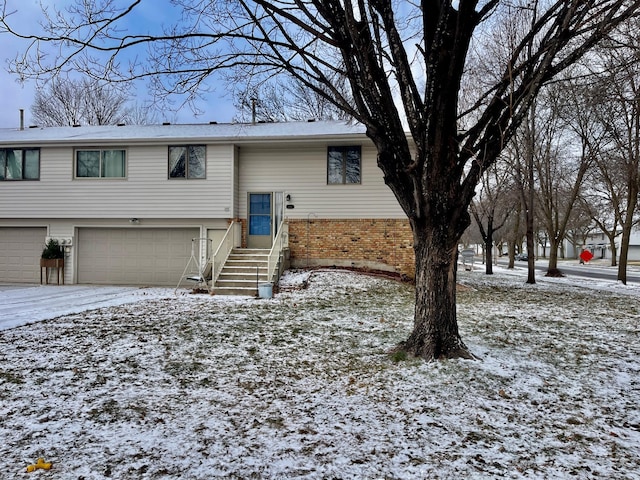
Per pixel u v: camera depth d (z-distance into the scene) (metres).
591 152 18.39
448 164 5.47
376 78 5.50
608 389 4.89
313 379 5.15
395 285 13.27
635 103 9.49
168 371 5.41
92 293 13.06
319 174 15.46
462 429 3.83
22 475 2.98
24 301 11.17
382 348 6.39
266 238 15.66
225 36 5.77
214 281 12.80
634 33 7.91
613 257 38.47
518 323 8.59
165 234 15.84
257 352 6.28
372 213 15.21
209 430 3.75
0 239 16.52
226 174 15.28
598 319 9.24
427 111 5.16
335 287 12.69
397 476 3.03
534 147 18.78
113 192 15.68
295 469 3.10
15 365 5.53
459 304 11.21
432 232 5.69
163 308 9.95
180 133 16.09
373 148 15.22
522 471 3.12
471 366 5.43
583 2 4.45
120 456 3.27
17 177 16.11
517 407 4.34
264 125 17.17
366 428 3.82
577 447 3.52
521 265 39.69
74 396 4.52
